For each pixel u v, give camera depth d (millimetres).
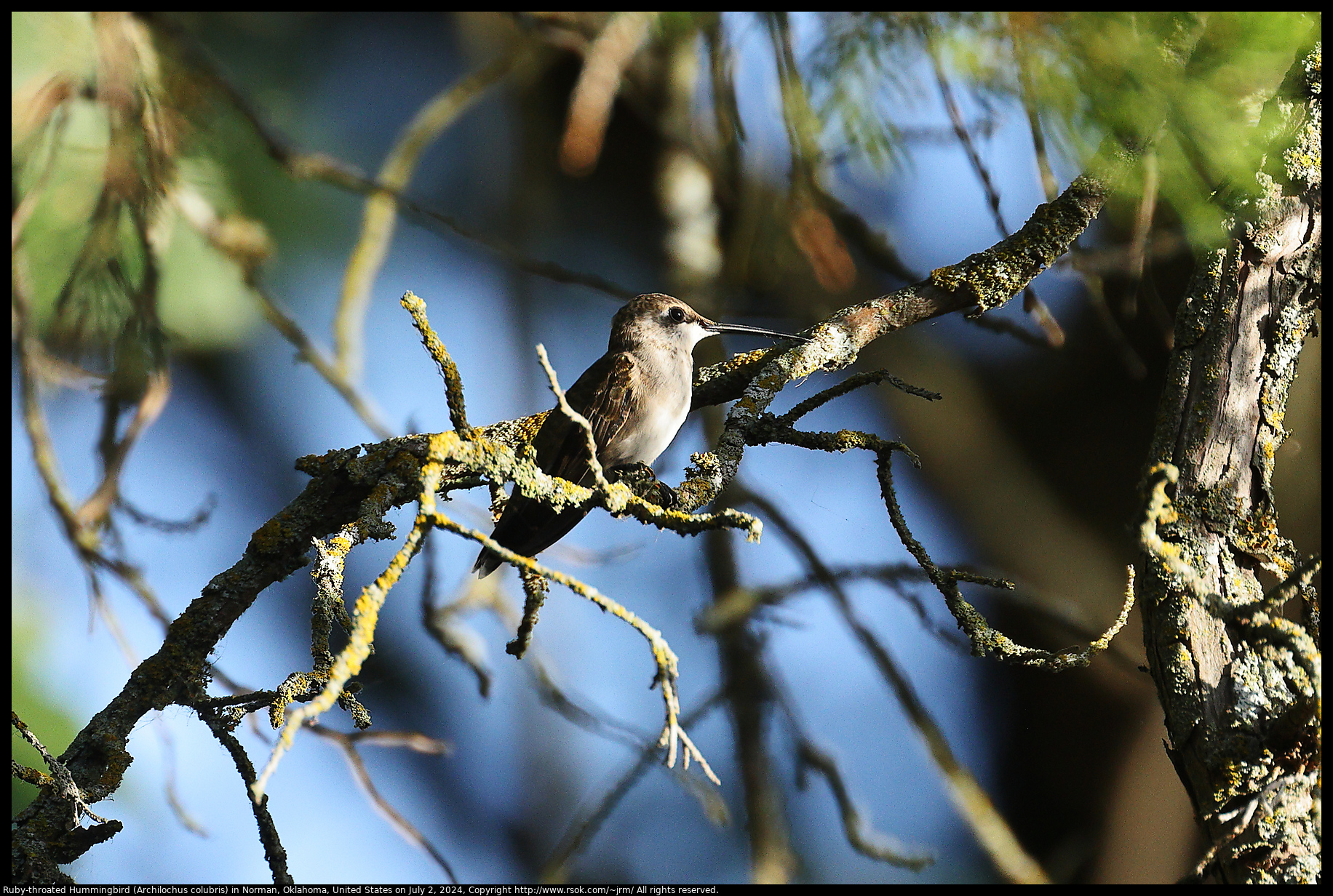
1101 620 10414
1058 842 10320
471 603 8602
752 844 8742
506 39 10414
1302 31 4723
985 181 6465
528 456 4789
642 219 10766
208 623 5023
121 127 6484
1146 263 7664
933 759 8586
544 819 11656
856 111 5312
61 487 6734
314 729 6508
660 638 3967
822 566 9141
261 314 9102
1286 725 4164
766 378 6121
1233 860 4094
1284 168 4945
